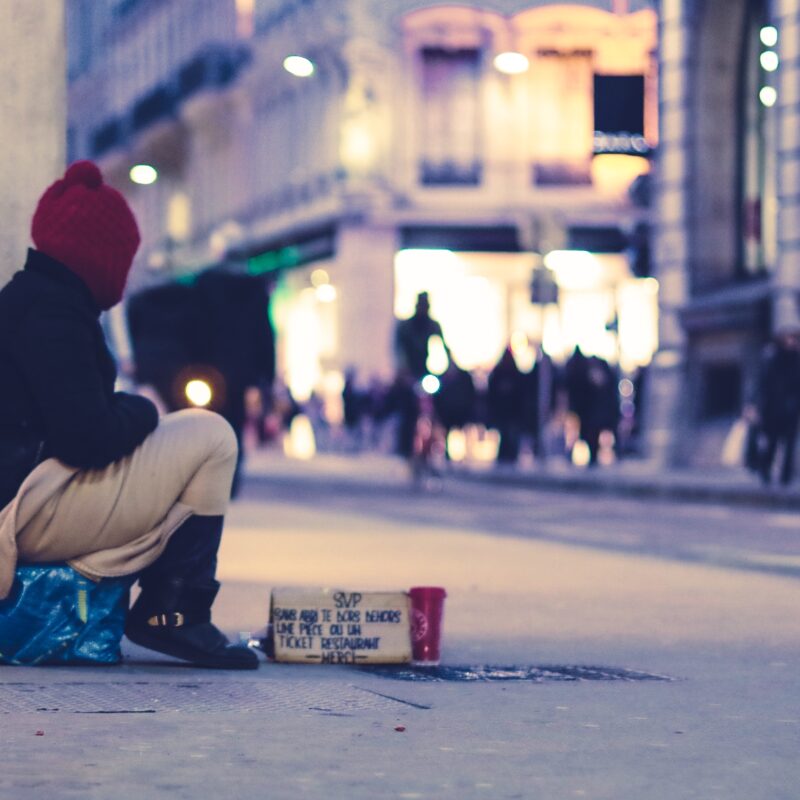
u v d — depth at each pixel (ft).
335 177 221.87
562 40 217.56
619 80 107.55
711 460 140.97
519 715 24.73
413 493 109.91
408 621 30.22
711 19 147.43
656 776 20.48
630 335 216.33
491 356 217.77
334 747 21.83
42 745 21.43
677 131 148.77
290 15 232.94
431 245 218.18
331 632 29.96
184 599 28.96
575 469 139.44
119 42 317.01
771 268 144.66
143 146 297.33
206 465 28.84
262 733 22.67
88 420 27.71
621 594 44.68
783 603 43.16
